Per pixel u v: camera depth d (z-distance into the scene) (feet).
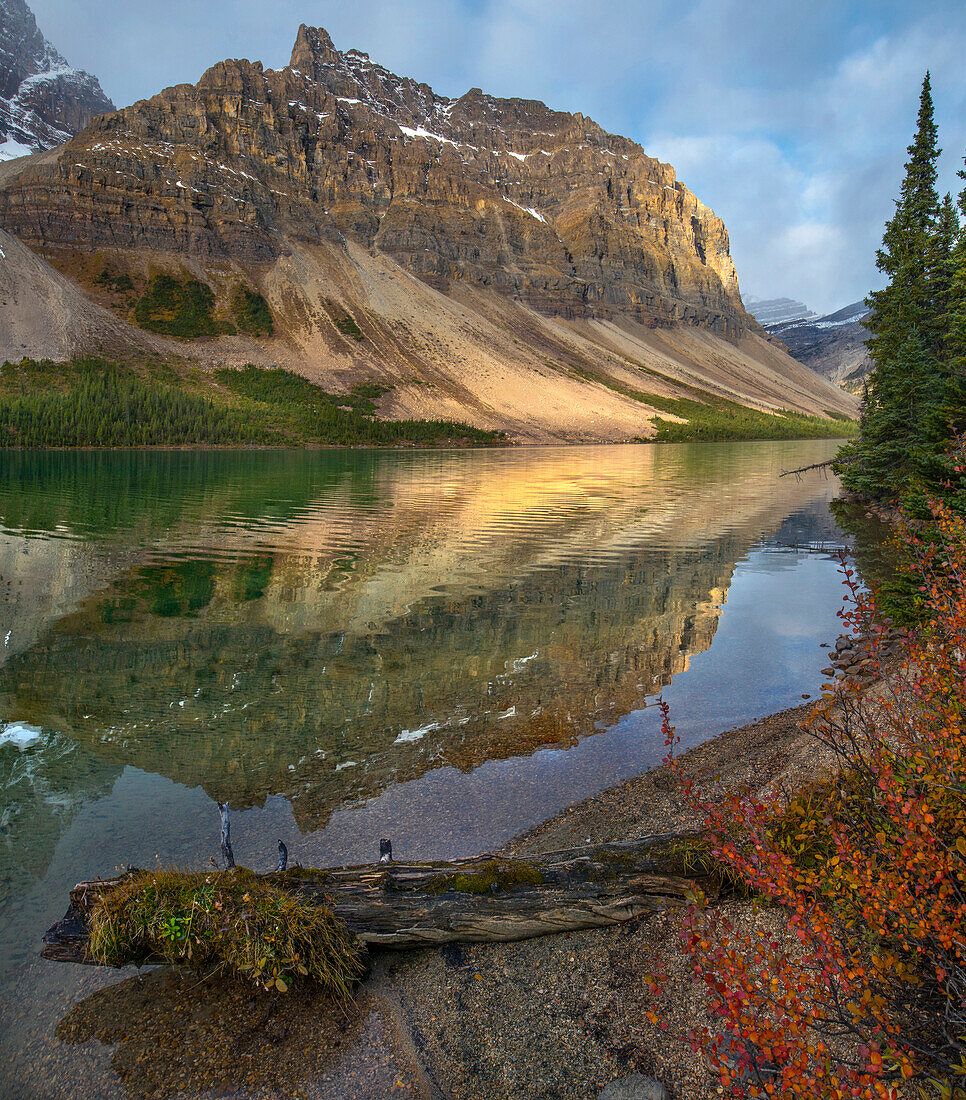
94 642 60.70
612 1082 15.55
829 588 82.79
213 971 19.81
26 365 546.26
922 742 16.83
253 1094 16.11
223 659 55.93
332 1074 16.58
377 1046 17.35
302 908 19.83
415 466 332.19
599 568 95.09
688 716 42.55
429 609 72.64
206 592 80.18
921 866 13.48
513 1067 16.44
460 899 21.08
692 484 240.12
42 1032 18.08
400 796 32.14
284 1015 18.42
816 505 175.11
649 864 22.04
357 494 200.34
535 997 18.52
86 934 20.31
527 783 33.35
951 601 18.20
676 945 19.43
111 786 33.42
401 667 53.62
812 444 646.33
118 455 393.50
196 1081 16.51
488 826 29.14
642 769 34.65
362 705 45.27
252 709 44.60
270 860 26.48
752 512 160.86
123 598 77.10
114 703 45.75
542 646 59.26
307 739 39.37
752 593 80.18
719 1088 14.93
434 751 37.60
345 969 19.22
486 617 69.26
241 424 521.65
